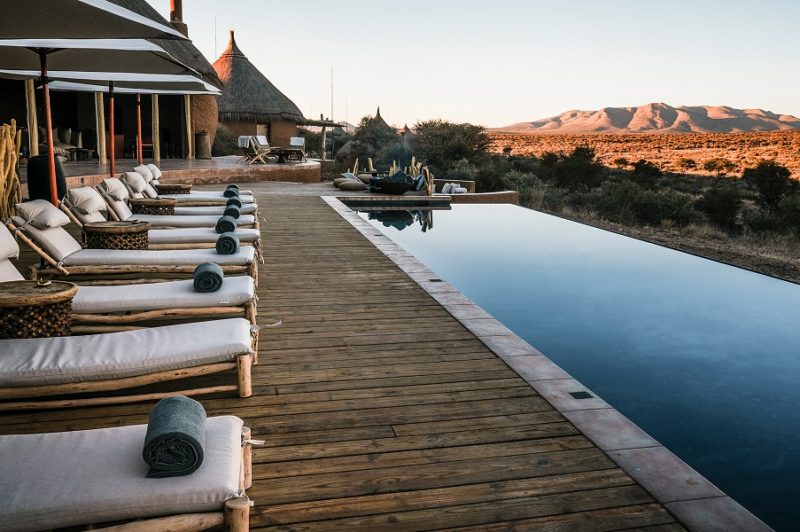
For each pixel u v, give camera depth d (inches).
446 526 93.4
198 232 252.5
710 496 102.9
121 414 127.2
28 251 281.1
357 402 135.9
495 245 450.3
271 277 251.3
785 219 682.8
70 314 142.5
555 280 345.4
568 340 240.4
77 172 458.0
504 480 106.5
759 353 228.8
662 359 220.7
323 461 110.8
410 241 458.6
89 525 71.2
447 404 136.3
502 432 124.0
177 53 742.5
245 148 793.6
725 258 511.2
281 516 94.4
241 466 83.7
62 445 83.4
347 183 644.1
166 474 76.7
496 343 175.2
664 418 170.7
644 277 355.9
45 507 70.1
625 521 96.0
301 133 1818.4
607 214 774.5
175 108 835.4
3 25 154.9
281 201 518.9
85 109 783.7
